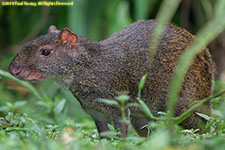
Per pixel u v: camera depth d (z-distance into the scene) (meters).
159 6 16.05
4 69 16.86
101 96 9.90
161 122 7.09
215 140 6.27
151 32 10.14
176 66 9.84
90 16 14.51
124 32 10.37
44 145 6.46
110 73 9.90
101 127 10.19
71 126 9.54
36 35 16.95
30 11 17.22
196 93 9.89
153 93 9.91
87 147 6.44
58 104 11.25
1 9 17.44
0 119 9.01
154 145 6.07
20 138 7.37
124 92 9.89
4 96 15.23
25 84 11.97
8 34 18.72
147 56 9.84
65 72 9.84
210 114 10.17
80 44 9.90
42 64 9.69
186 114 6.71
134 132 12.03
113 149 6.34
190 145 6.67
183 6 15.98
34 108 14.55
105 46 10.13
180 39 10.06
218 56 15.91
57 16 16.84
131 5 16.84
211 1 15.00
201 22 16.09
